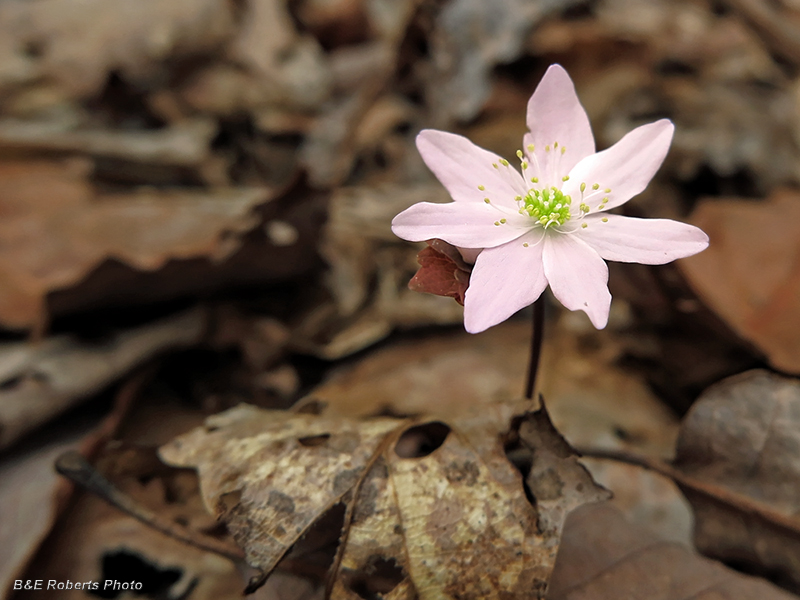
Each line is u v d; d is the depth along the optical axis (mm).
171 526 108
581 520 108
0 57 185
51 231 138
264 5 204
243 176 173
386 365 130
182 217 143
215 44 194
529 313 137
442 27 194
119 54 186
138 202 146
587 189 104
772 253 130
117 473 110
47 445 120
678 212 154
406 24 194
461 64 190
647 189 158
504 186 104
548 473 102
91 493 114
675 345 131
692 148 165
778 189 140
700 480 110
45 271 134
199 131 177
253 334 135
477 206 102
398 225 99
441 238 99
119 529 112
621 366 130
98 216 142
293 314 139
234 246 133
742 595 102
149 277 128
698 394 126
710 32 212
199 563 111
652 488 116
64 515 113
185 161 168
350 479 102
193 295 136
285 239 141
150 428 124
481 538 99
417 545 99
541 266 100
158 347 129
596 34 188
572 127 106
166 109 184
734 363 126
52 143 163
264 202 130
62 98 181
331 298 141
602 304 98
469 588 98
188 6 194
